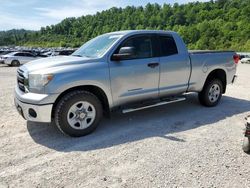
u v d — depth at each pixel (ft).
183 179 10.32
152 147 13.30
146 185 9.94
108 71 15.20
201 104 21.58
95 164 11.58
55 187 9.86
